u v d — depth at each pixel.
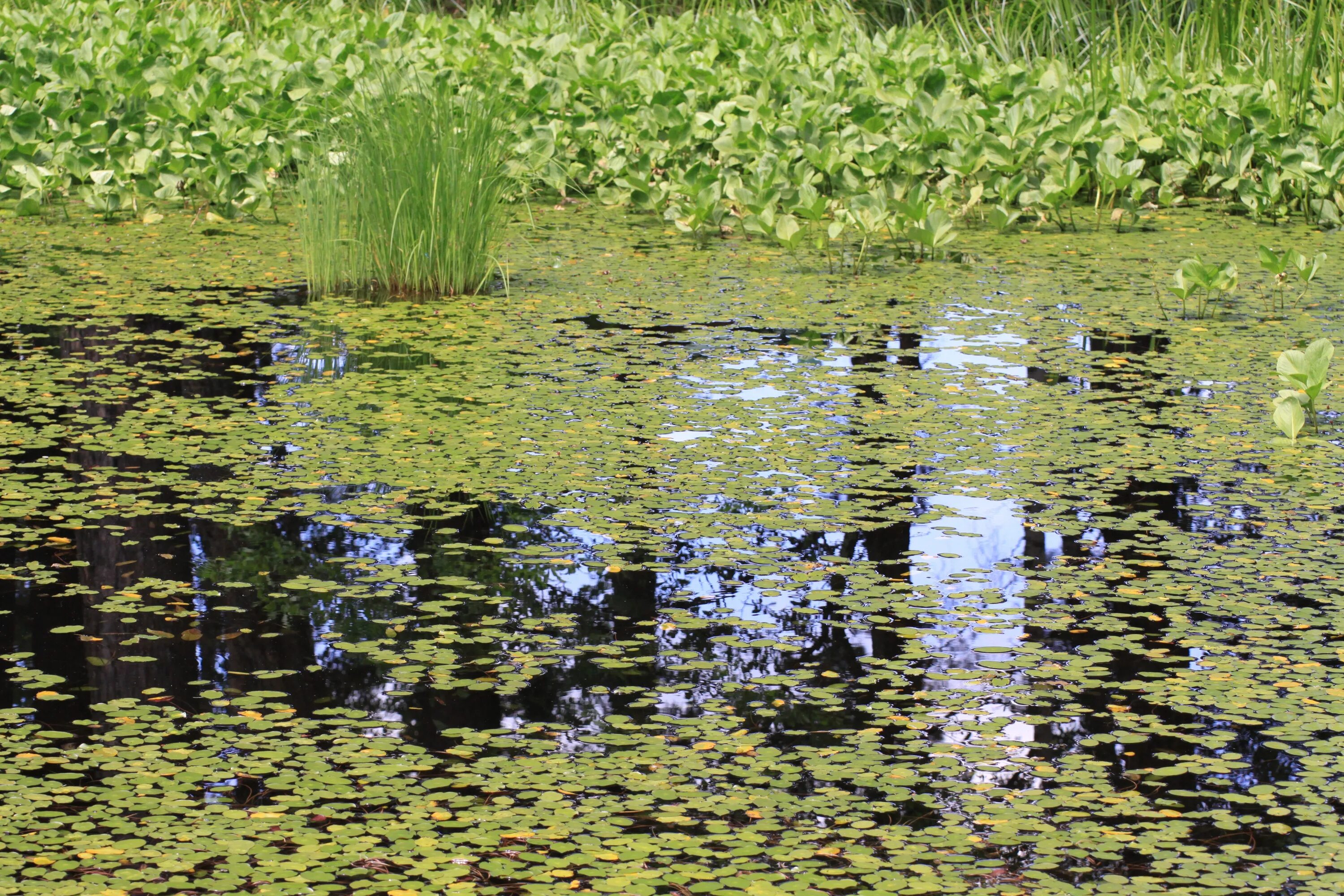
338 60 16.16
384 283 10.43
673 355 8.82
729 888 3.69
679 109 15.09
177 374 8.34
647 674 4.93
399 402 7.85
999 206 12.88
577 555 5.90
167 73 15.37
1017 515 6.32
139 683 4.84
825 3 19.39
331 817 4.02
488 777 4.25
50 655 5.03
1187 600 5.48
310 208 10.43
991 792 4.19
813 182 13.83
